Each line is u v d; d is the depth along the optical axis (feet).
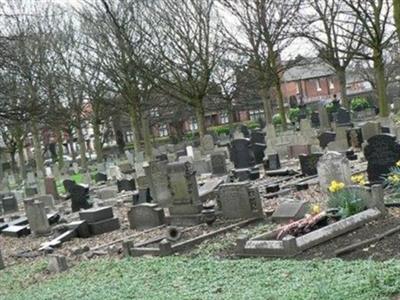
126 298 26.55
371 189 36.27
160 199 57.31
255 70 130.41
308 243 31.40
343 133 82.94
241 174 68.85
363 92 263.29
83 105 166.91
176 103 140.46
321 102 156.04
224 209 45.34
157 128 237.45
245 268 28.81
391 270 22.75
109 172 113.70
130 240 42.63
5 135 171.83
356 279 22.58
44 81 125.70
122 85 123.03
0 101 93.91
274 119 187.83
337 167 47.98
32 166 209.05
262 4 116.67
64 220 61.98
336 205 36.63
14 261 46.26
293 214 40.57
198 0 108.99
